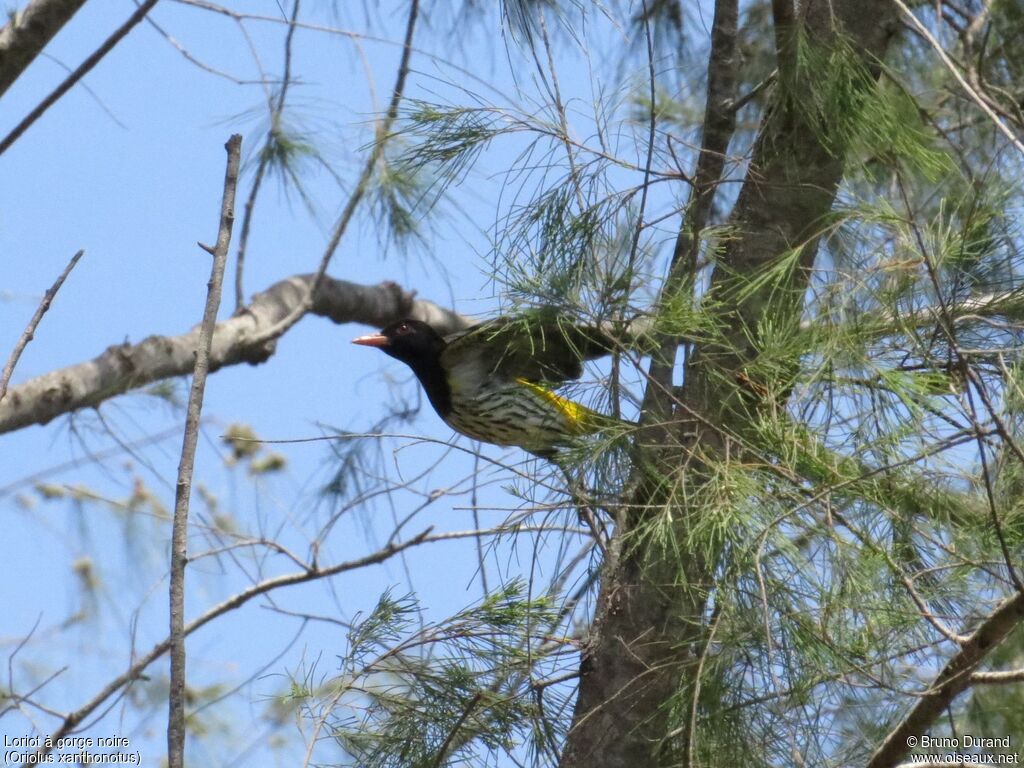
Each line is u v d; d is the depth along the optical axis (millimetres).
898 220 7055
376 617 7832
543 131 8125
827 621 6527
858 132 7762
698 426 7539
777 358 7031
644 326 7688
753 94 8664
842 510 6770
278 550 10594
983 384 6730
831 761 7160
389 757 7879
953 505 6965
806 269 7496
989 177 7367
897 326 7004
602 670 7926
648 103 10664
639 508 7527
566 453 7613
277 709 9391
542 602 7793
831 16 8070
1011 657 7422
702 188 8133
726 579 6551
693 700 6516
